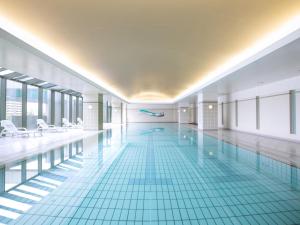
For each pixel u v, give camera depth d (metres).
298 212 2.56
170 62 6.77
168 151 6.40
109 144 7.83
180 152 6.23
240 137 9.52
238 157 5.49
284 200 2.89
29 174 4.09
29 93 11.12
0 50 4.49
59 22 3.92
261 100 10.21
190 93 13.51
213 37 4.70
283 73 7.15
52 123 12.84
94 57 6.15
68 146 7.32
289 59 5.23
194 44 5.13
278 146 6.96
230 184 3.51
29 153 5.95
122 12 3.59
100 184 3.54
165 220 2.39
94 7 3.42
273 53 4.72
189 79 9.91
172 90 14.48
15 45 4.18
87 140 8.90
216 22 3.97
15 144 7.50
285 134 8.59
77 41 4.86
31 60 5.29
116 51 5.61
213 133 11.39
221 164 4.79
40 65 5.81
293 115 8.16
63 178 3.86
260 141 8.15
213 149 6.69
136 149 6.77
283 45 4.19
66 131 12.74
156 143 8.05
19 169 4.42
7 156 5.51
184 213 2.54
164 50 5.57
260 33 4.47
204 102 12.94
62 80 8.29
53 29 4.21
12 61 5.38
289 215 2.49
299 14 3.66
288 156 5.50
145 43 5.05
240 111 12.45
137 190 3.27
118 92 15.28
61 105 14.08
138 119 26.33
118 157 5.59
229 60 6.55
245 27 4.18
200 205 2.76
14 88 10.09
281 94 8.71
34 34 4.44
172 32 4.42
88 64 6.97
